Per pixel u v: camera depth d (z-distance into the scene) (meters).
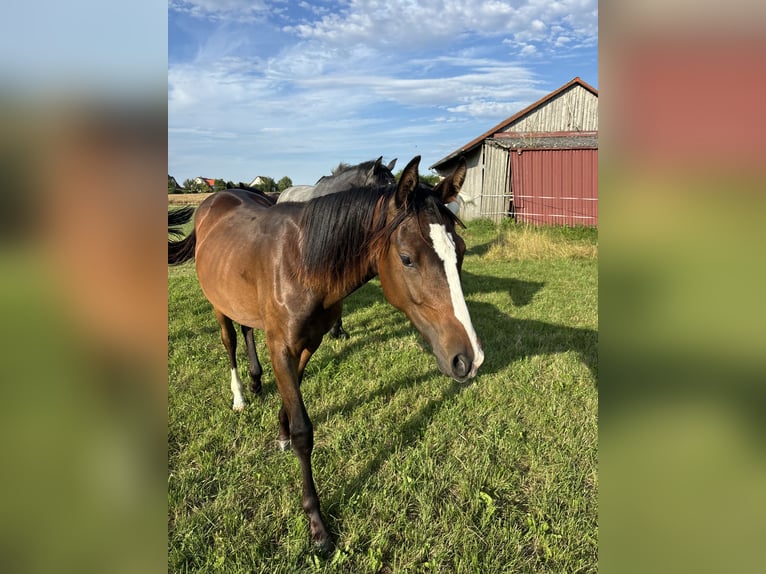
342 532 2.24
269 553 2.12
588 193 13.48
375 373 3.91
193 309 5.83
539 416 3.20
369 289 7.22
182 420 3.20
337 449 2.80
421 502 2.36
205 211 3.45
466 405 3.36
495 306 6.08
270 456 2.84
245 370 4.04
